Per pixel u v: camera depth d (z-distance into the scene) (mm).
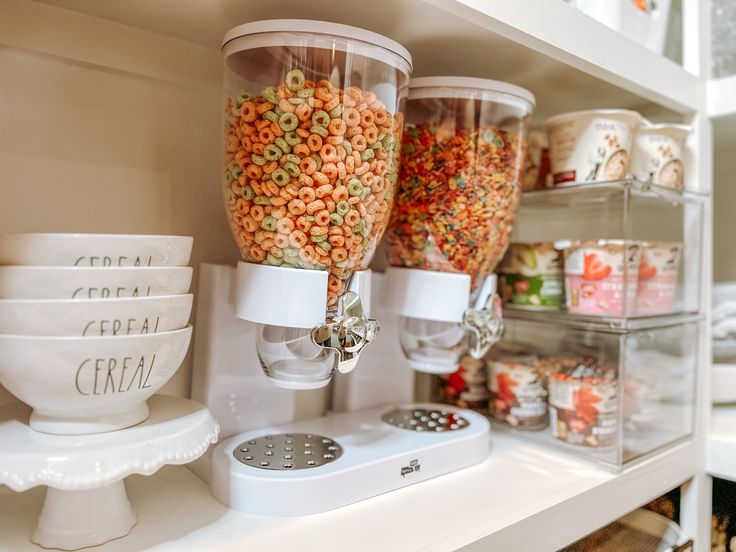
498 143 647
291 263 524
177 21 582
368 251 559
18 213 555
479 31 590
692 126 856
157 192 637
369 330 535
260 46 495
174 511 527
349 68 493
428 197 647
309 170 490
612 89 801
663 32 827
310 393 760
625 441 727
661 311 795
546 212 869
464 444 672
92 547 454
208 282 631
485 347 675
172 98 643
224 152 543
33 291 410
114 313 413
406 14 549
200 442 469
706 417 863
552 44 612
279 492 521
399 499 581
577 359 787
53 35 556
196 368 647
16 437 436
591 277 741
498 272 862
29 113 558
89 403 426
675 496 807
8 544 451
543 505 578
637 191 747
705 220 861
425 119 648
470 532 512
